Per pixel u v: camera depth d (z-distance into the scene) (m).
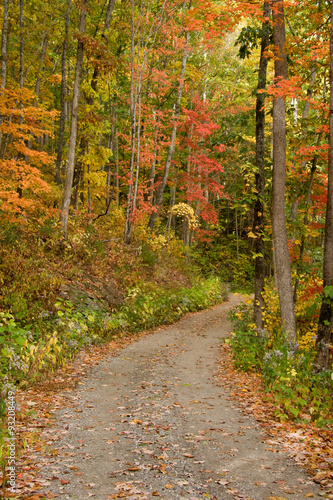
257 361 8.94
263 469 4.30
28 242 12.57
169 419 5.82
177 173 24.34
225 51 29.28
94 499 3.53
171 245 24.12
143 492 3.69
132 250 18.55
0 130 11.71
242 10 8.46
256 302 11.16
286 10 9.89
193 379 8.39
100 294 13.58
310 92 13.33
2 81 12.49
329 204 7.17
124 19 19.97
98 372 8.55
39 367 7.61
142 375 8.49
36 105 18.69
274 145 9.45
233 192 28.80
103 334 11.82
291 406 6.04
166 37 19.98
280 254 9.41
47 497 3.51
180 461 4.41
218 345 12.55
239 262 33.28
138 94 18.83
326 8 9.53
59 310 10.43
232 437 5.23
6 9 12.54
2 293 9.52
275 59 8.96
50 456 4.41
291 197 12.16
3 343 7.23
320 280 10.57
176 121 20.70
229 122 18.09
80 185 18.75
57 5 18.88
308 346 8.76
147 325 14.66
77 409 6.15
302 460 4.56
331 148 7.16
